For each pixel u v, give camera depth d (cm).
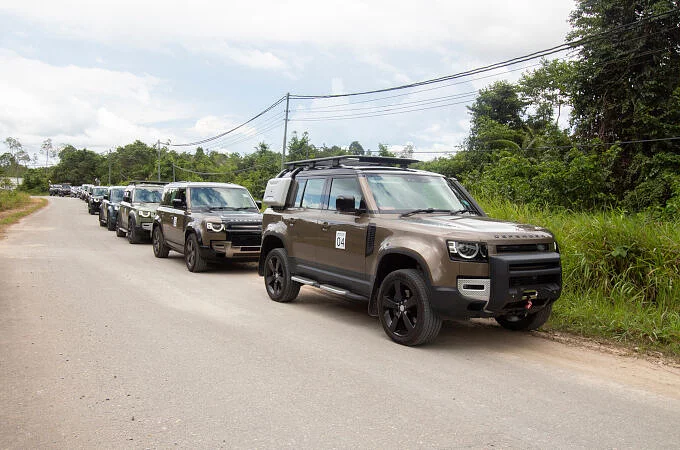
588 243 741
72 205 4525
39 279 918
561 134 2233
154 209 1570
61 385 416
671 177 1750
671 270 663
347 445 318
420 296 524
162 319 648
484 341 573
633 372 473
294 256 746
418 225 549
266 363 480
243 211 1156
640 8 1945
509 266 496
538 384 436
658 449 319
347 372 458
